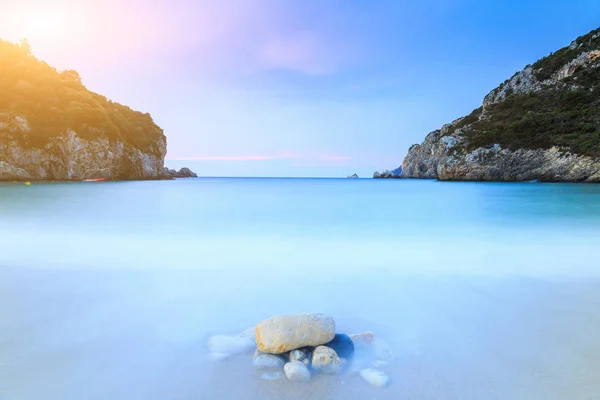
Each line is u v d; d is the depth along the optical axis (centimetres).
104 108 6125
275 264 611
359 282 506
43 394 239
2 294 443
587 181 3812
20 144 4959
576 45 6072
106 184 4472
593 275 543
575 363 284
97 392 242
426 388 250
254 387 251
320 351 278
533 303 423
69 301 421
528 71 6384
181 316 379
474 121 6266
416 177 8344
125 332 338
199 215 1332
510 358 293
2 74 5203
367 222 1158
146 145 7000
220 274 546
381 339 328
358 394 243
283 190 3216
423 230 993
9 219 1195
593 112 4272
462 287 484
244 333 328
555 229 1005
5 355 291
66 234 914
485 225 1088
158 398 237
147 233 938
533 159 4197
